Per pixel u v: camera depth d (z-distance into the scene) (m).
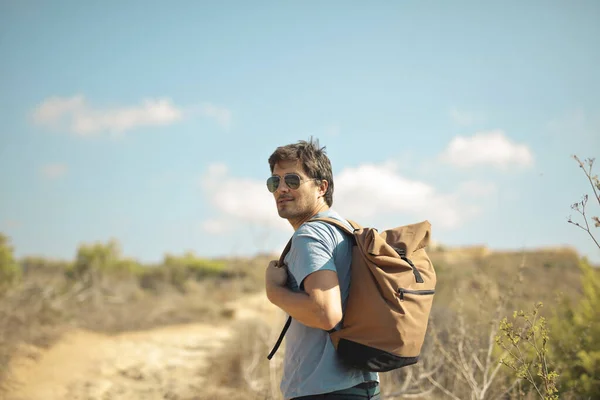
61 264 22.39
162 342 11.30
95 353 9.78
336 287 2.46
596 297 5.41
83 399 7.43
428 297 2.55
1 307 10.26
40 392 7.51
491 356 4.94
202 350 10.73
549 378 3.08
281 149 2.86
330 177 2.91
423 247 2.83
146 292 21.34
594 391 4.73
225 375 8.39
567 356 4.97
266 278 2.66
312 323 2.44
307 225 2.64
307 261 2.50
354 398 2.52
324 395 2.50
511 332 3.17
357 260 2.55
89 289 15.99
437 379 5.61
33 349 9.16
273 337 8.91
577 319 5.36
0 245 12.48
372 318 2.43
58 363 8.86
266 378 7.82
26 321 10.27
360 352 2.43
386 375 6.07
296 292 2.52
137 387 8.17
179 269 26.22
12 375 7.84
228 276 25.53
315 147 2.90
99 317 13.01
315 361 2.55
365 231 2.59
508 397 4.80
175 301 17.05
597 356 4.82
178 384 8.25
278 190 2.82
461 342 4.80
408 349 2.42
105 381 8.25
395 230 2.86
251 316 14.97
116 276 21.92
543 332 3.11
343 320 2.53
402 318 2.42
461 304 5.30
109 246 23.55
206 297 19.38
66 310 12.63
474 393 4.68
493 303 5.11
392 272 2.51
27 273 15.76
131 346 10.76
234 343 9.41
